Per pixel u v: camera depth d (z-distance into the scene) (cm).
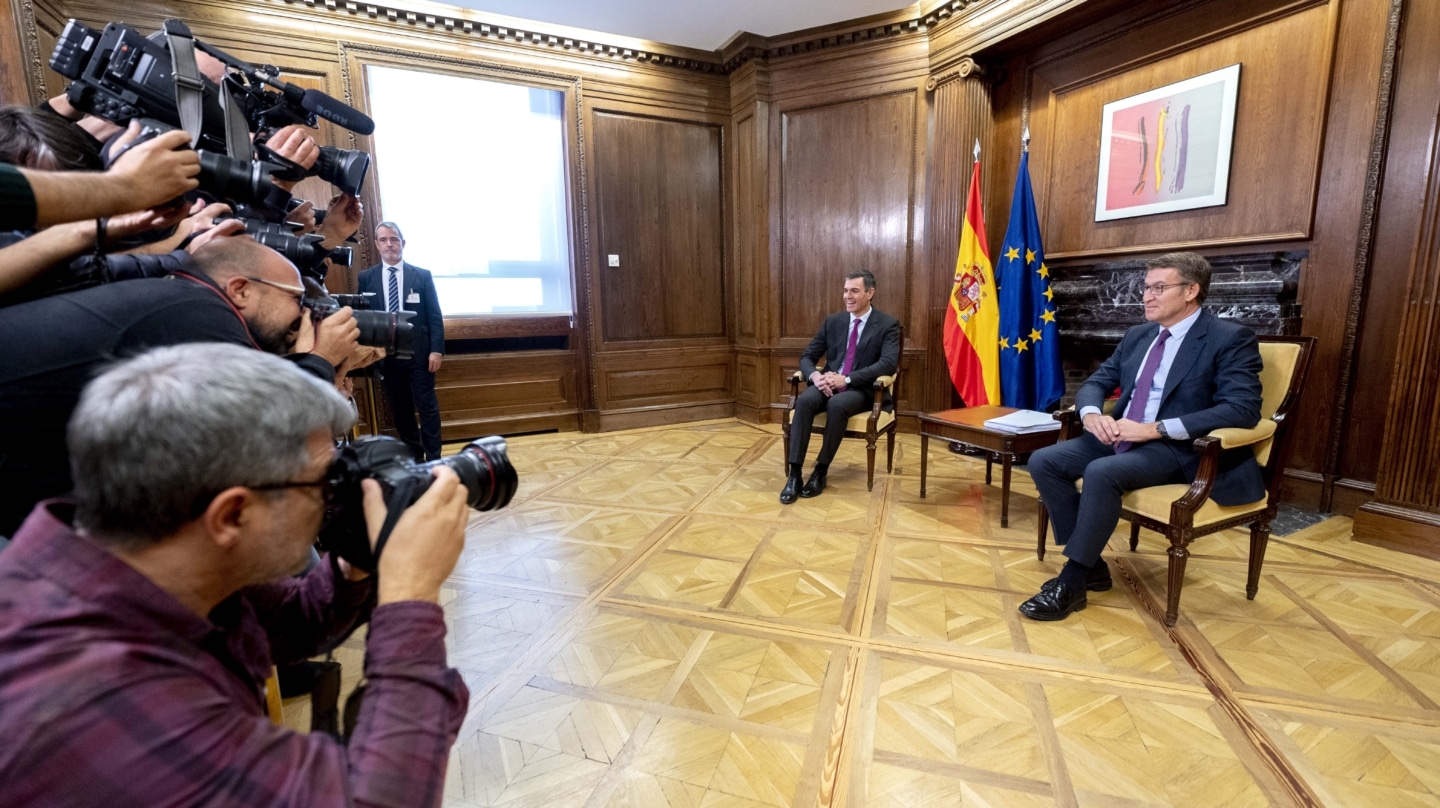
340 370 132
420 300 368
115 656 47
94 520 52
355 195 169
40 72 323
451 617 211
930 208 459
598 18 456
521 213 486
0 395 71
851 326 369
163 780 45
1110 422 220
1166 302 220
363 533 69
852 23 462
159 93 125
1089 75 380
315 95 156
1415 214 262
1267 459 212
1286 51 295
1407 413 245
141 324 79
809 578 238
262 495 55
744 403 557
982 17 407
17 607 48
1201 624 200
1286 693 165
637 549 269
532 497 344
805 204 505
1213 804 130
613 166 503
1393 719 154
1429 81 254
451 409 478
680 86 516
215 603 59
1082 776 138
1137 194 360
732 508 321
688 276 543
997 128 440
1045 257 412
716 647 191
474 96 459
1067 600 204
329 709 86
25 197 65
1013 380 409
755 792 134
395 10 422
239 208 133
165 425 50
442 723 58
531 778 138
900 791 134
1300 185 294
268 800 48
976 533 281
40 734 43
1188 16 332
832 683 172
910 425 485
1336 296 286
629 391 530
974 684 171
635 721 157
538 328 496
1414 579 226
